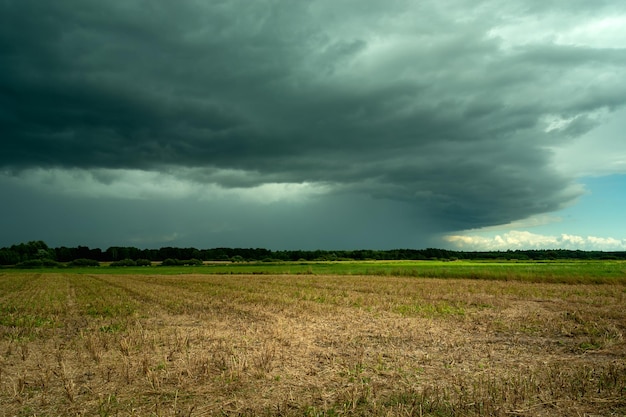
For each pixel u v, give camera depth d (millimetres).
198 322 21578
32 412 9141
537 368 12352
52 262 138625
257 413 9039
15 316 24828
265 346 15188
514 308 26141
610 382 10719
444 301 29984
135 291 42094
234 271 90438
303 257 185625
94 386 10844
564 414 8773
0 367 12898
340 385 10805
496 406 9148
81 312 26297
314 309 25781
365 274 74500
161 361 13250
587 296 33500
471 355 14008
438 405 9219
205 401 9734
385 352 14398
